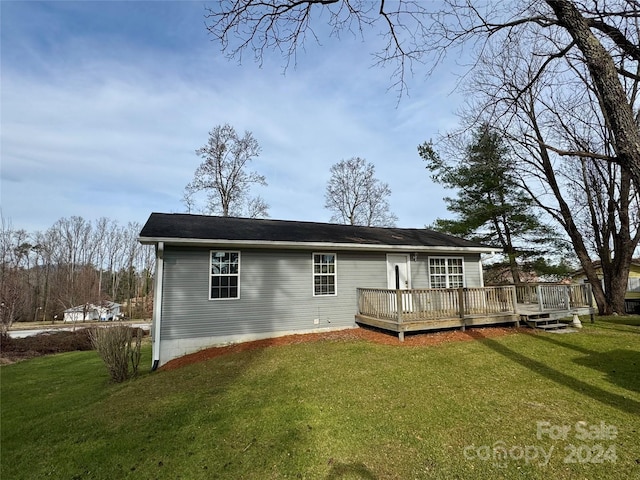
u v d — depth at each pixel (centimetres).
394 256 1307
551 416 464
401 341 950
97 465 402
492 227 1900
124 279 4203
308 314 1134
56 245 3803
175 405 568
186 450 419
